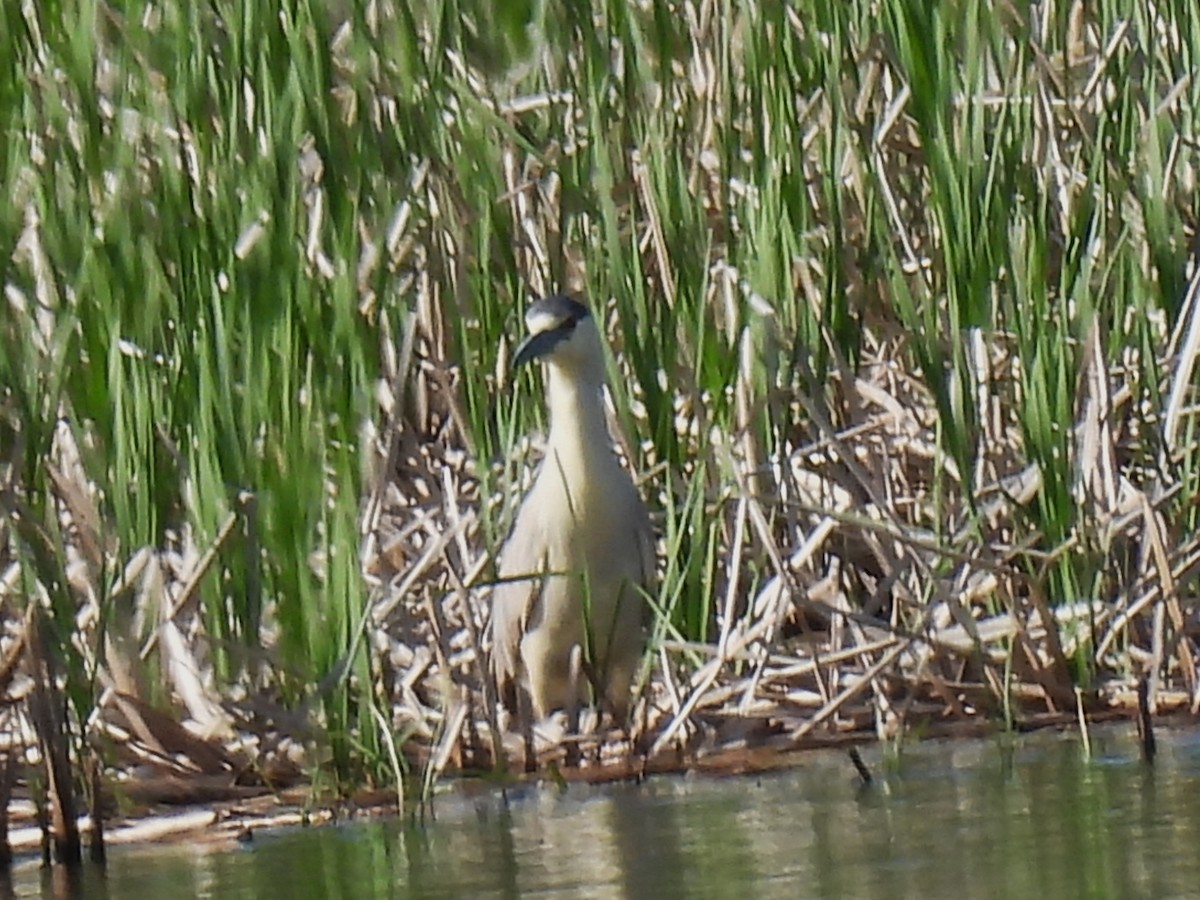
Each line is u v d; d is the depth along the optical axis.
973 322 11.70
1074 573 11.69
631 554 11.66
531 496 11.73
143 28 11.74
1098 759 10.27
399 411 11.79
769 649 11.03
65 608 10.04
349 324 11.30
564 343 11.61
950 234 11.66
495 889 8.52
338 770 10.38
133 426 10.88
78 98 11.72
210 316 11.11
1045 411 11.54
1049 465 11.55
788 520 11.92
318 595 11.07
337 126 11.72
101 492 11.12
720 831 9.34
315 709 10.51
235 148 11.45
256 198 11.38
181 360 11.15
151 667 10.93
